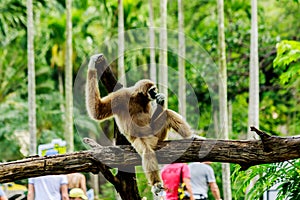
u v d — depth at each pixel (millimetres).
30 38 15992
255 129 6988
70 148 16875
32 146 15984
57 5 22453
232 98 21188
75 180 11281
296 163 8000
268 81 21719
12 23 20703
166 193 10703
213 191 11297
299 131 21406
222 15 14211
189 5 23688
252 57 13453
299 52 11664
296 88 20422
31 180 10867
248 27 21797
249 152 7066
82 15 23750
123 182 7523
